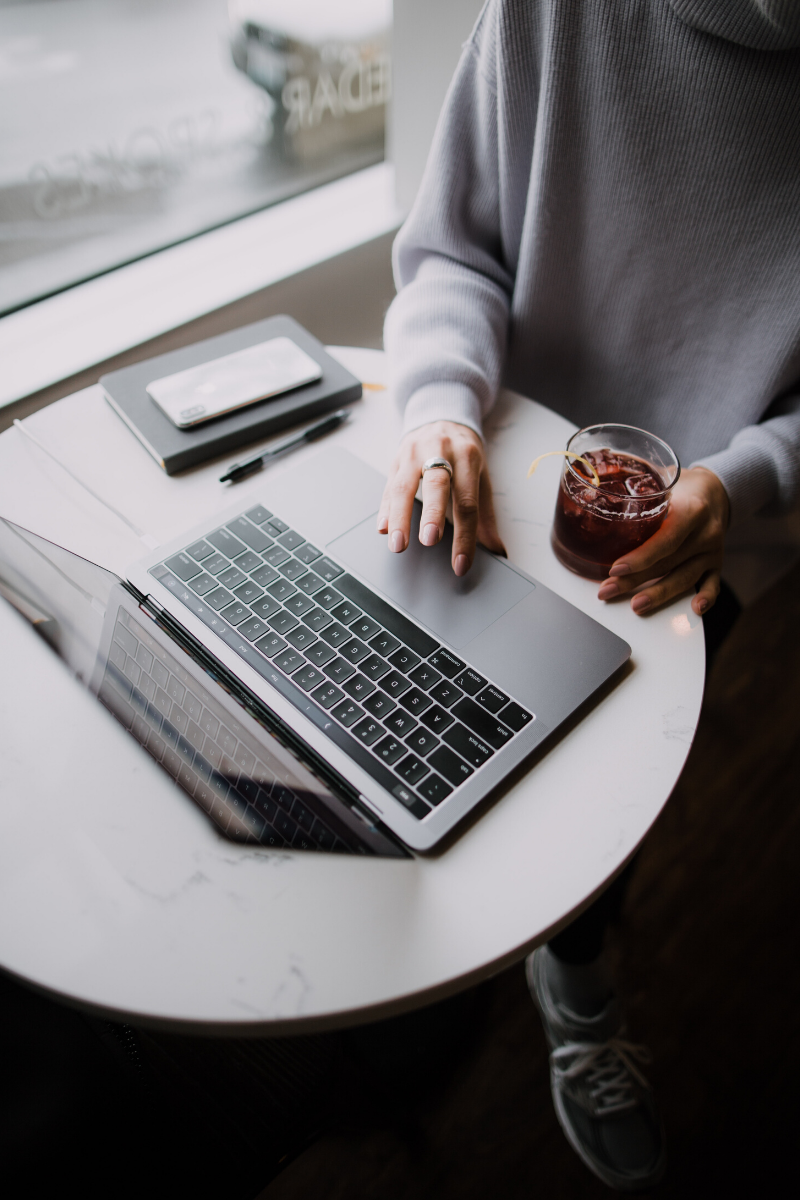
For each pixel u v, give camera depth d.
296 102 1.37
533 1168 0.97
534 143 0.79
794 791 1.34
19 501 0.71
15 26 1.12
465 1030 1.05
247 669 0.58
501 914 0.47
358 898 0.48
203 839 0.50
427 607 0.62
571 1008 0.97
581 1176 0.96
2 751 0.54
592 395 0.95
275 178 1.36
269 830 0.50
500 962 0.46
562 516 0.66
